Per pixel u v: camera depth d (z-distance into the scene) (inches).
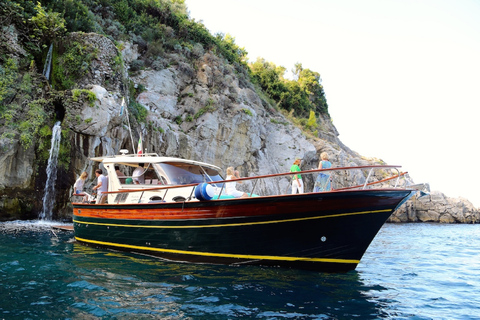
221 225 279.9
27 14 734.5
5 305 178.1
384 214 261.7
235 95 1197.1
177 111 1052.5
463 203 1440.7
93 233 363.3
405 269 327.3
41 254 315.9
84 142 659.4
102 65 757.9
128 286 218.5
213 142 1044.5
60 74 724.7
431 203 1440.7
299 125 1737.2
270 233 271.1
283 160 1274.6
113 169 374.3
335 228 263.4
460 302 212.4
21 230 489.1
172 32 1243.8
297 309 186.7
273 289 221.0
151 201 332.5
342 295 215.8
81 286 215.0
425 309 196.1
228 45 1656.0
